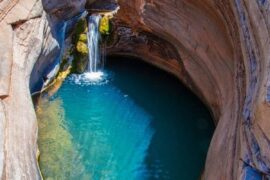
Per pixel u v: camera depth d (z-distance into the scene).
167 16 15.93
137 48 18.78
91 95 16.58
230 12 11.17
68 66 17.78
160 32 16.77
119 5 17.75
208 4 12.99
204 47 14.05
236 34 10.73
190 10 14.54
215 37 13.05
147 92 17.03
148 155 13.40
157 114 15.73
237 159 8.40
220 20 12.48
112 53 19.20
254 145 7.62
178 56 16.97
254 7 9.02
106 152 13.38
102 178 12.05
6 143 8.38
